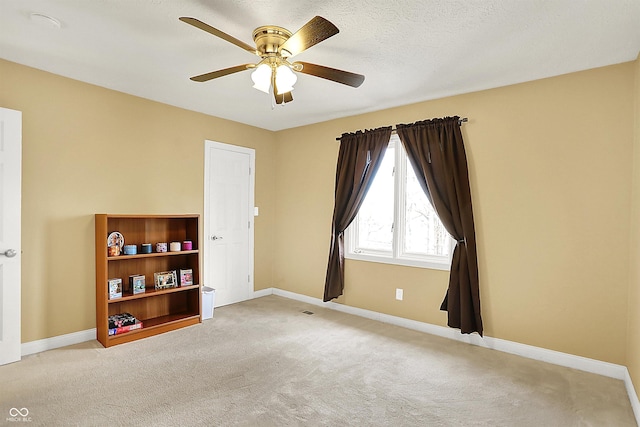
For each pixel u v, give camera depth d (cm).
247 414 211
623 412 218
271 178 505
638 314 224
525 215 303
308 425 202
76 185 318
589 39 230
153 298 372
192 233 391
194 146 410
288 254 491
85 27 226
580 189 278
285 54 224
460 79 302
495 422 208
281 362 284
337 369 273
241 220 465
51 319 304
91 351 299
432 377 262
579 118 279
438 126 343
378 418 210
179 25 224
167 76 308
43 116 297
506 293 312
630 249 257
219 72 226
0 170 268
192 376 257
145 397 228
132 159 356
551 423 207
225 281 448
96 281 329
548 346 292
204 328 361
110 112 339
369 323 384
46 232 301
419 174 354
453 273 329
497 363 287
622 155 262
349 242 425
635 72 255
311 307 444
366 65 277
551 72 284
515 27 218
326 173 446
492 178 320
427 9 201
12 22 220
